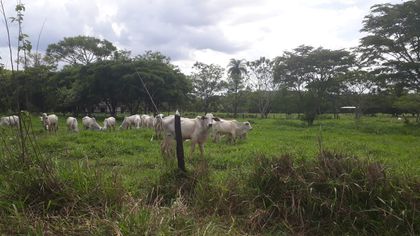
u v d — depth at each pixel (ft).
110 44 182.19
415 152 48.55
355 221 18.78
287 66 137.28
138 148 45.09
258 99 206.39
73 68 167.32
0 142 21.75
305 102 118.01
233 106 224.12
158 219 15.76
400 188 19.12
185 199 20.45
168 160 26.13
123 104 166.61
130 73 138.72
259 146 48.93
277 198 20.45
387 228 18.11
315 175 20.47
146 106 159.22
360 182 19.74
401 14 110.42
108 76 141.28
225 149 46.55
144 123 90.17
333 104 171.01
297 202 19.81
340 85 140.56
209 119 39.04
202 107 214.48
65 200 17.83
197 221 17.34
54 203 17.57
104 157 39.04
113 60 149.79
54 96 161.07
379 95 141.28
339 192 19.49
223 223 18.33
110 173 22.33
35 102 169.17
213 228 16.55
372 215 18.80
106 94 147.74
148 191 21.94
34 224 15.71
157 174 24.91
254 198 20.39
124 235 14.57
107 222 15.40
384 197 18.99
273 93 198.18
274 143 53.88
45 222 15.94
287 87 141.18
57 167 19.77
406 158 42.11
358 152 44.39
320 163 21.34
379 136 74.95
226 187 20.77
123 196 18.12
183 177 22.70
